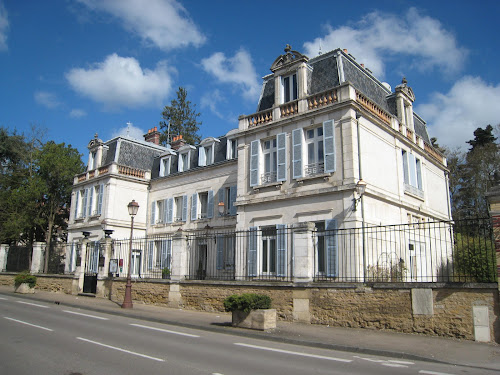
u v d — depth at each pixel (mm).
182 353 8008
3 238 32031
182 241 16688
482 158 32531
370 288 11391
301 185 17688
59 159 33562
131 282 18312
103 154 31094
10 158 36469
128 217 28797
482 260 12211
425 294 10492
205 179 25969
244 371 6652
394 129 19641
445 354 8281
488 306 9617
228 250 22922
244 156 20203
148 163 31734
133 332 10555
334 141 16938
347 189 16047
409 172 20688
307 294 12484
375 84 21547
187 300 15781
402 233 18844
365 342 9445
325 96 17719
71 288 21922
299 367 7059
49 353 7785
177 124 50250
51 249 31969
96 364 6961
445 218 24125
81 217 30406
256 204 19047
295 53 19156
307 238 12867
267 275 17188
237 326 11539
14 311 14438
